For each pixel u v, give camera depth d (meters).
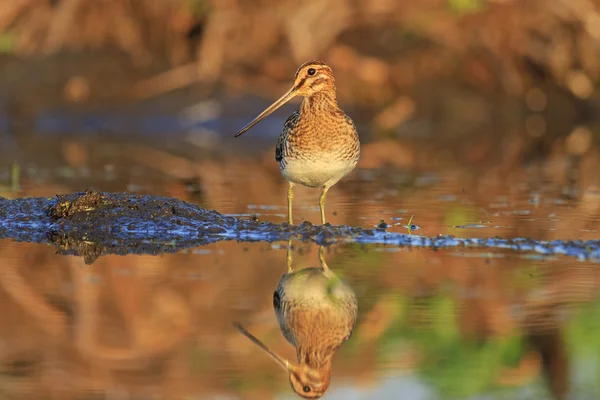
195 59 23.23
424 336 7.78
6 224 11.80
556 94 25.02
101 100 22.77
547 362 7.31
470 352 7.50
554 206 13.39
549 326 7.89
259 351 7.52
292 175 11.72
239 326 8.10
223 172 17.02
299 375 7.07
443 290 8.93
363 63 23.48
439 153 20.02
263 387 6.84
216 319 8.28
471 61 24.45
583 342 7.56
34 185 14.95
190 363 7.27
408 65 23.97
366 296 8.80
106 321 8.20
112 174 16.42
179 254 10.48
